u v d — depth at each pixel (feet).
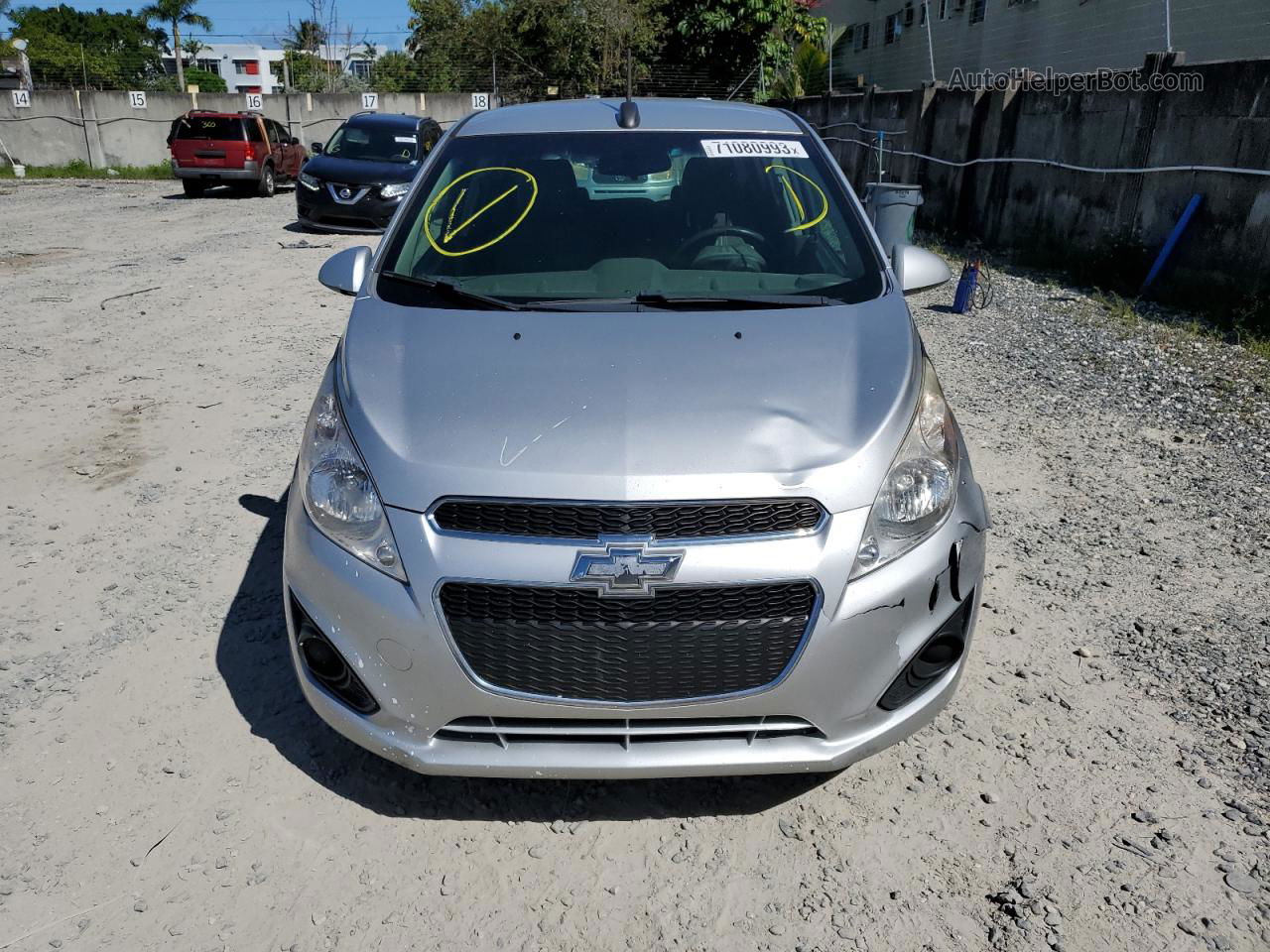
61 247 42.01
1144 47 46.62
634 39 89.25
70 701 10.60
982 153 42.27
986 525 9.19
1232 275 27.63
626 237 11.44
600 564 7.63
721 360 9.12
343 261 11.62
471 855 8.63
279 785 9.39
